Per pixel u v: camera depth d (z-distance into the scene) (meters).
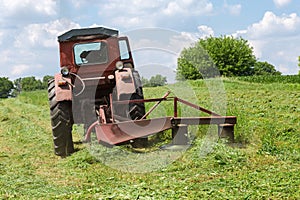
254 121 12.88
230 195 6.23
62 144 10.43
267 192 6.24
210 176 7.71
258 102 19.67
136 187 7.03
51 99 10.52
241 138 10.38
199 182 7.36
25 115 21.59
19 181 8.10
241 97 22.80
